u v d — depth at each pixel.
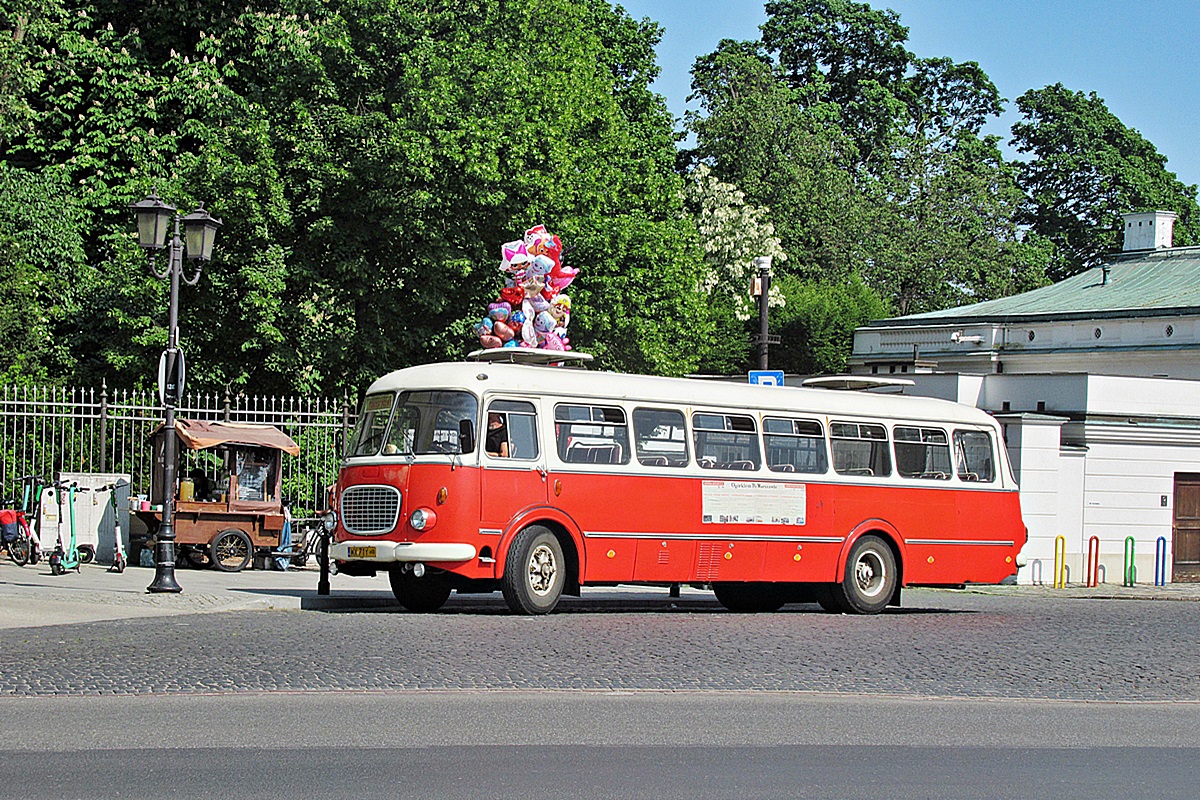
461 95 34.59
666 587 28.61
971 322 49.38
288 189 35.53
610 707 12.01
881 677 14.44
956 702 13.16
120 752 9.68
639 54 51.81
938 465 23.98
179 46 41.91
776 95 75.06
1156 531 37.53
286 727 10.69
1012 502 24.81
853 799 8.68
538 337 28.31
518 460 19.19
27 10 38.88
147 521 25.23
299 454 27.00
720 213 65.00
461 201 34.28
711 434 21.25
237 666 13.54
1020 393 38.62
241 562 25.73
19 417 30.75
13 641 15.11
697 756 9.96
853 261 77.25
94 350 38.31
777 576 21.75
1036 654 16.98
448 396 19.06
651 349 37.81
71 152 40.69
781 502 21.83
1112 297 49.50
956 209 80.19
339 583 24.45
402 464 18.91
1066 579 35.69
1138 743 11.20
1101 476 36.72
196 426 25.77
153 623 16.89
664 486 20.56
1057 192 86.19
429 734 10.53
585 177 36.88
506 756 9.77
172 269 21.06
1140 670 15.96
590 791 8.73
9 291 35.28
